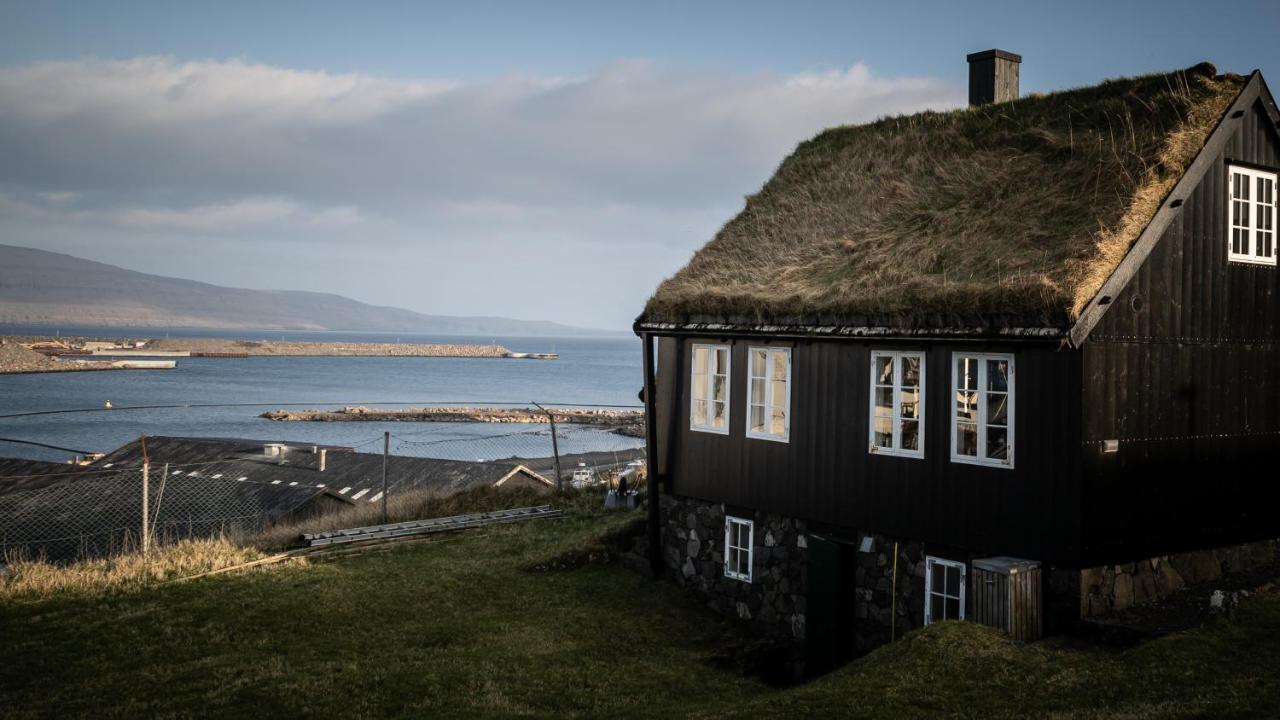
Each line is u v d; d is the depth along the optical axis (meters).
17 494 29.14
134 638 13.09
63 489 29.84
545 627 14.29
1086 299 10.78
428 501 25.02
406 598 15.34
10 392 136.12
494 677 11.84
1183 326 12.20
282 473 37.09
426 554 18.81
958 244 13.71
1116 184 12.48
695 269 18.31
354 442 84.12
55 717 10.31
